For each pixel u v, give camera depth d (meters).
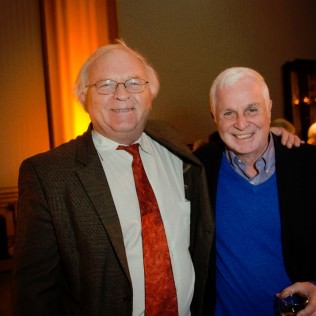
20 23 4.04
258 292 1.43
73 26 3.97
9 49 4.01
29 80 4.09
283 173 1.42
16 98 4.05
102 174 1.26
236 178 1.49
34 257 1.20
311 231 1.40
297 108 5.28
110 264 1.21
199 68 4.82
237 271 1.46
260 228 1.44
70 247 1.21
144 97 1.34
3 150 4.03
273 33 5.32
